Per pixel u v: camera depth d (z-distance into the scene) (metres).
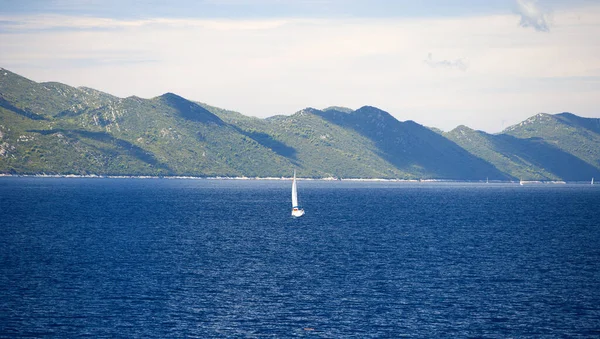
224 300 155.38
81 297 156.12
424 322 139.50
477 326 137.25
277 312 145.50
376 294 163.50
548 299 161.00
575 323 140.25
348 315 144.00
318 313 145.12
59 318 138.38
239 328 133.62
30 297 155.38
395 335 130.62
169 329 132.25
